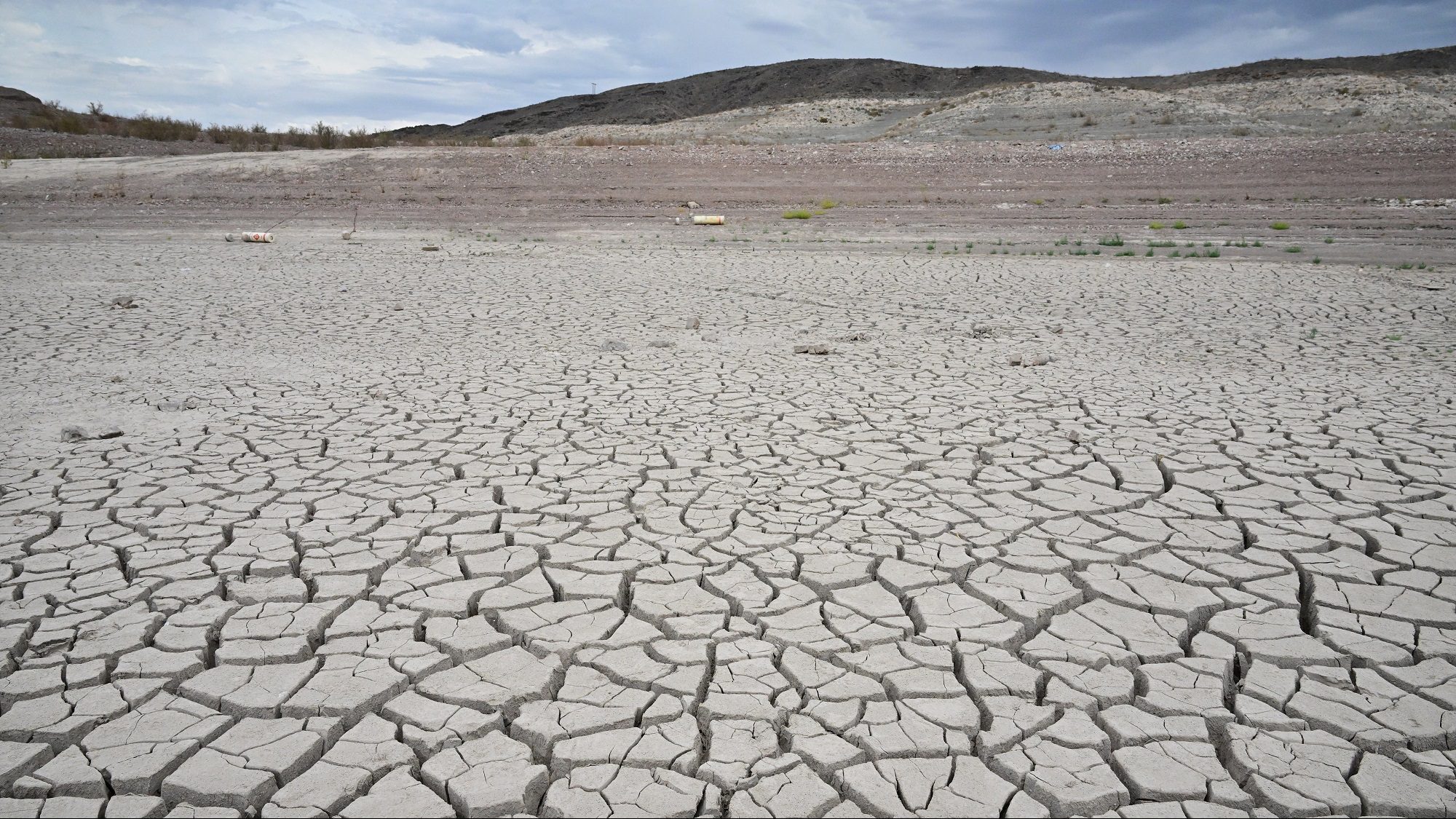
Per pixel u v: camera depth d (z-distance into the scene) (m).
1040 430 6.59
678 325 10.51
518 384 7.93
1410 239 15.86
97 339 9.77
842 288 12.98
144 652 3.78
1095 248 16.33
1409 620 4.01
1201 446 6.21
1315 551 4.68
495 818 2.93
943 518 5.07
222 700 3.46
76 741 3.25
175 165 26.11
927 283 13.28
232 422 6.85
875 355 8.99
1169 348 9.20
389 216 21.19
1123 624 4.01
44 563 4.53
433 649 3.82
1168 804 2.97
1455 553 4.61
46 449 6.20
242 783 3.03
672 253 16.53
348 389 7.76
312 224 20.23
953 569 4.48
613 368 8.50
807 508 5.22
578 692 3.53
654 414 7.06
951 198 21.78
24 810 2.92
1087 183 22.52
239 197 23.14
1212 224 18.00
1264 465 5.83
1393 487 5.45
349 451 6.21
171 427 6.72
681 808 2.93
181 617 4.04
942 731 3.30
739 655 3.77
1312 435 6.40
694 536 4.86
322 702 3.45
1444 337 9.41
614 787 3.02
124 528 4.95
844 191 22.86
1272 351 8.99
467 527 4.98
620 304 11.87
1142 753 3.19
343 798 2.98
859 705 3.45
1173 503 5.26
